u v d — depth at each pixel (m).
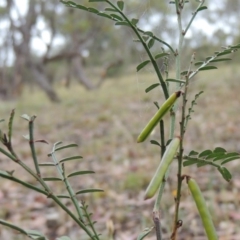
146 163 4.77
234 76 13.15
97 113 9.66
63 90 17.22
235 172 4.04
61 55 14.03
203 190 3.53
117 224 3.07
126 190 3.94
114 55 16.45
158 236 0.86
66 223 3.21
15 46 14.84
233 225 2.75
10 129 0.91
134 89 13.92
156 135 4.93
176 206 0.84
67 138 7.17
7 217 3.50
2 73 15.75
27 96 16.89
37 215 3.46
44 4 13.68
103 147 6.02
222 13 8.73
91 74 18.64
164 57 0.99
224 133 6.04
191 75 0.98
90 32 13.58
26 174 4.88
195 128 6.64
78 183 4.27
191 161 0.92
